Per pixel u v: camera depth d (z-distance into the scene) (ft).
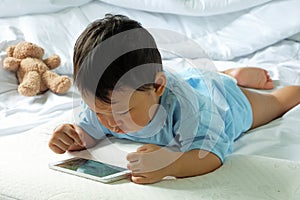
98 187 3.33
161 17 6.33
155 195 3.26
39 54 5.51
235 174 3.53
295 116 4.55
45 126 4.34
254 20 5.99
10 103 4.99
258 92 4.80
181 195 3.26
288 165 3.58
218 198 3.24
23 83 5.10
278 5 5.95
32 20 6.21
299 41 6.03
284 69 5.50
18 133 4.46
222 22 6.16
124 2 6.33
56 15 6.34
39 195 3.25
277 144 4.11
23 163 3.69
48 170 3.59
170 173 3.50
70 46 5.89
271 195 3.29
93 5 6.48
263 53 5.88
